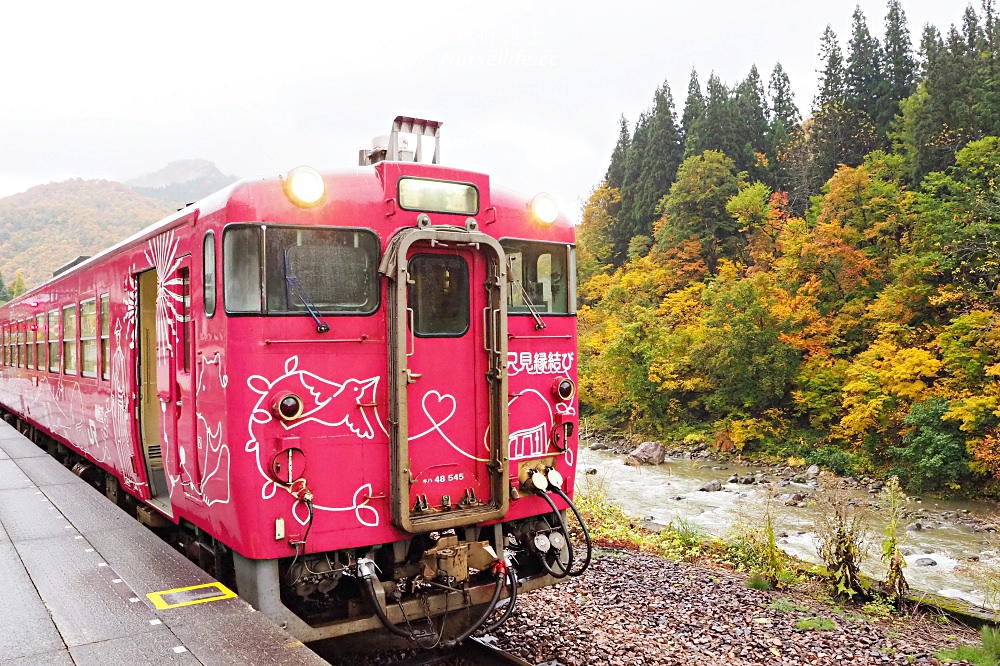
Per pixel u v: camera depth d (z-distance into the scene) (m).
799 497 20.05
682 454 30.62
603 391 37.31
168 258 5.61
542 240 5.62
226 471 4.52
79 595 4.34
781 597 7.65
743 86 65.38
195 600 4.27
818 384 29.36
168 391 5.59
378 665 5.26
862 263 32.25
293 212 4.57
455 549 4.79
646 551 9.67
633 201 60.81
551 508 5.50
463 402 5.04
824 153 49.62
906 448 23.86
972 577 12.04
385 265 4.72
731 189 46.91
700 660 5.63
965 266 27.62
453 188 5.15
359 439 4.68
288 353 4.49
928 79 42.06
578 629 6.09
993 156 31.05
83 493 7.35
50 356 10.99
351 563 4.70
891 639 6.41
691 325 36.31
